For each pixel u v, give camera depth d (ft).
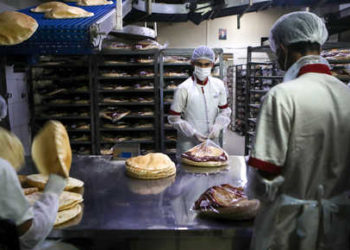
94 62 12.65
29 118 12.76
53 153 2.86
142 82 13.52
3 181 2.37
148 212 3.84
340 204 3.07
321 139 2.93
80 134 13.87
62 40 4.62
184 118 9.00
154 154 5.58
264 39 25.29
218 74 12.63
